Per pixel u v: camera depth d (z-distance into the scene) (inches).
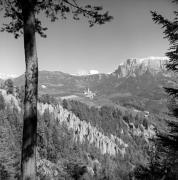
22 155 364.8
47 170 1364.4
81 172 1859.0
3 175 951.0
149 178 544.4
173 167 515.2
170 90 475.8
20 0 394.6
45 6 460.4
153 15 478.9
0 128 1537.9
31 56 380.2
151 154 592.7
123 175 4475.9
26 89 376.8
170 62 481.1
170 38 477.7
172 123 488.1
